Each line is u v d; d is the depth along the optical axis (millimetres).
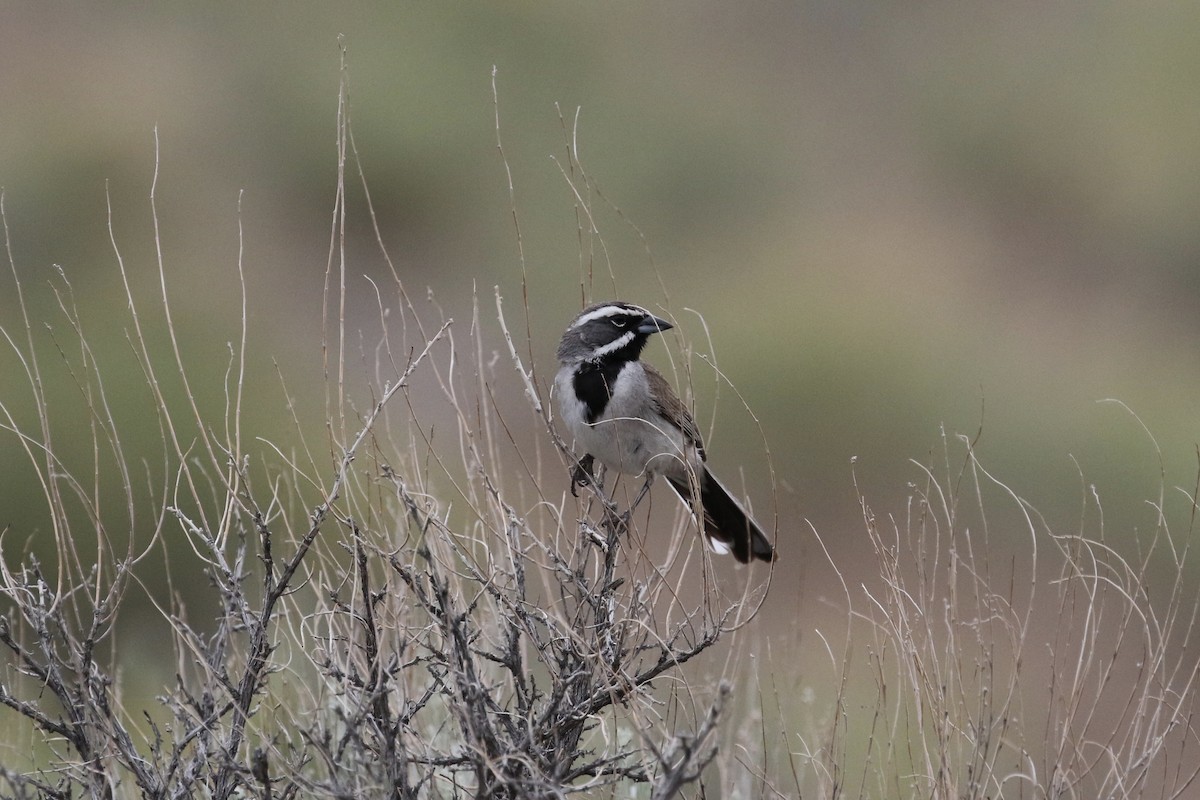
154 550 12195
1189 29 30734
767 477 19172
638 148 27312
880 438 19250
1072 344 23547
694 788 7242
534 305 22594
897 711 7664
